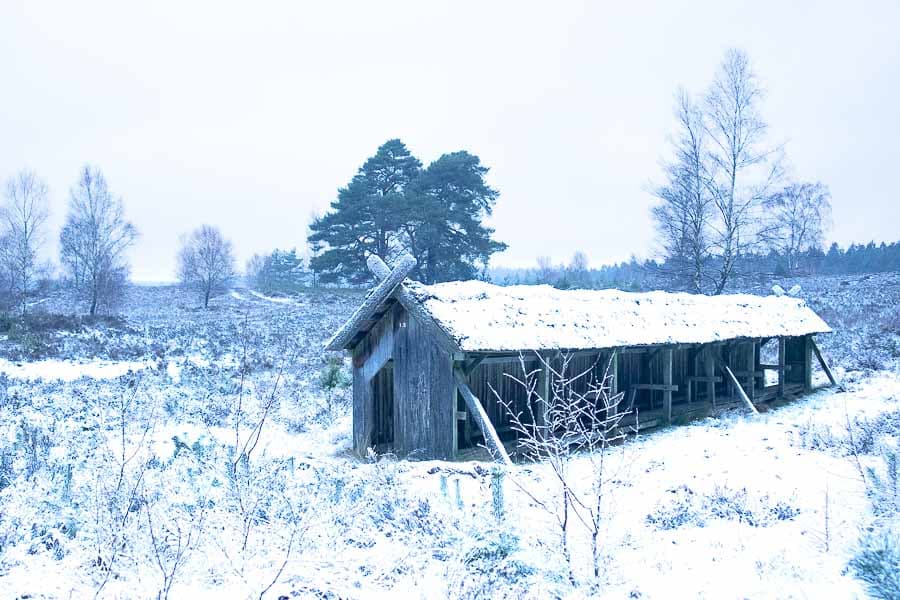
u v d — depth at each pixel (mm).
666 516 8195
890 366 24500
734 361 21844
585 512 8688
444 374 12484
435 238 48062
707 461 11672
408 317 13047
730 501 8703
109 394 19125
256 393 19812
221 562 6500
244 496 7379
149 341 33344
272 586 6031
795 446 12469
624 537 7332
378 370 13562
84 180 50625
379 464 11055
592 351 14266
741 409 18750
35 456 11008
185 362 26469
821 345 29891
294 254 114562
